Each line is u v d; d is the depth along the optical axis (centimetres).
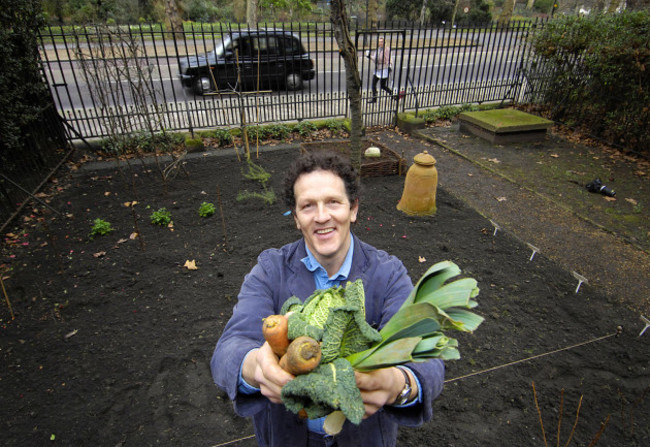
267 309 163
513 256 539
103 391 353
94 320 430
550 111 1148
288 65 1239
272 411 152
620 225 623
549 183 766
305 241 169
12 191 634
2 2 655
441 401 340
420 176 612
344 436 150
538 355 384
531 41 1157
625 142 935
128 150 872
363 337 118
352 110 595
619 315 437
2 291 467
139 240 548
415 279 487
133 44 747
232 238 570
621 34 912
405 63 1853
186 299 459
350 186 161
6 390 352
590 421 322
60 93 1292
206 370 375
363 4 3284
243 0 2791
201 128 983
